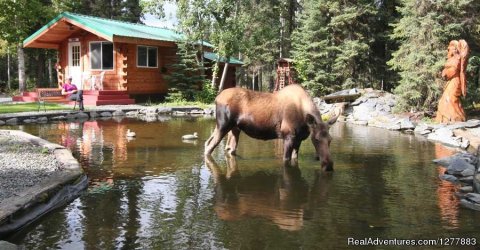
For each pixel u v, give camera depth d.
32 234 5.86
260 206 7.04
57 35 26.41
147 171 9.35
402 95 19.08
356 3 28.36
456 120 16.80
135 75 25.98
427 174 9.27
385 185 8.36
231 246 5.47
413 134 15.61
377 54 30.41
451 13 19.08
